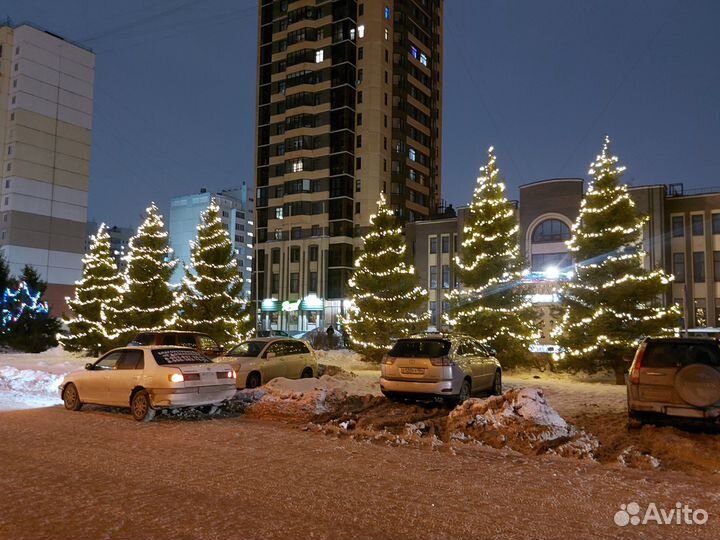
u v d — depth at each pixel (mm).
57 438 10023
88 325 31141
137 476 7418
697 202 48375
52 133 72562
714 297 47031
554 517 5914
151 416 11859
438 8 91000
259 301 76312
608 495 6680
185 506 6172
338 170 73438
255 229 78625
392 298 26891
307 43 76188
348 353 31234
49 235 71500
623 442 9383
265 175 79062
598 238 20609
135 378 12086
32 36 71250
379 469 7848
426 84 85062
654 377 9945
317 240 72875
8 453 8805
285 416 12359
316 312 72188
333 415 12047
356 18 76312
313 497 6520
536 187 50906
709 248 47531
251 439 9945
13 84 70438
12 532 5395
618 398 14750
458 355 13375
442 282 59031
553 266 49562
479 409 10500
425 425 10766
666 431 9703
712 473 7773
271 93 79188
